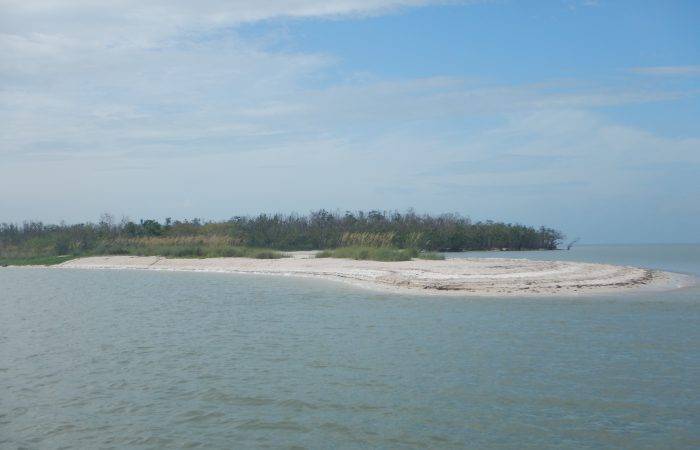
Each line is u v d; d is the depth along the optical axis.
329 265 41.78
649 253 76.62
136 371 14.11
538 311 22.23
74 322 20.97
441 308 23.14
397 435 10.22
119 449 9.77
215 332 18.69
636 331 18.27
